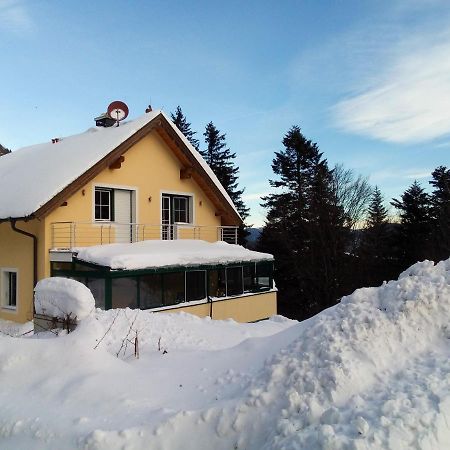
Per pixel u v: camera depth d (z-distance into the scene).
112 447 4.39
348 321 5.34
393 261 35.22
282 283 34.84
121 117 19.80
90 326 7.33
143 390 5.71
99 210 16.81
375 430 3.62
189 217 20.27
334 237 30.02
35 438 4.84
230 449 4.26
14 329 14.11
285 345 5.89
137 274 13.78
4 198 15.71
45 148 19.97
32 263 15.28
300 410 4.27
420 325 5.27
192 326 10.70
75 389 5.75
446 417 3.75
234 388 5.25
